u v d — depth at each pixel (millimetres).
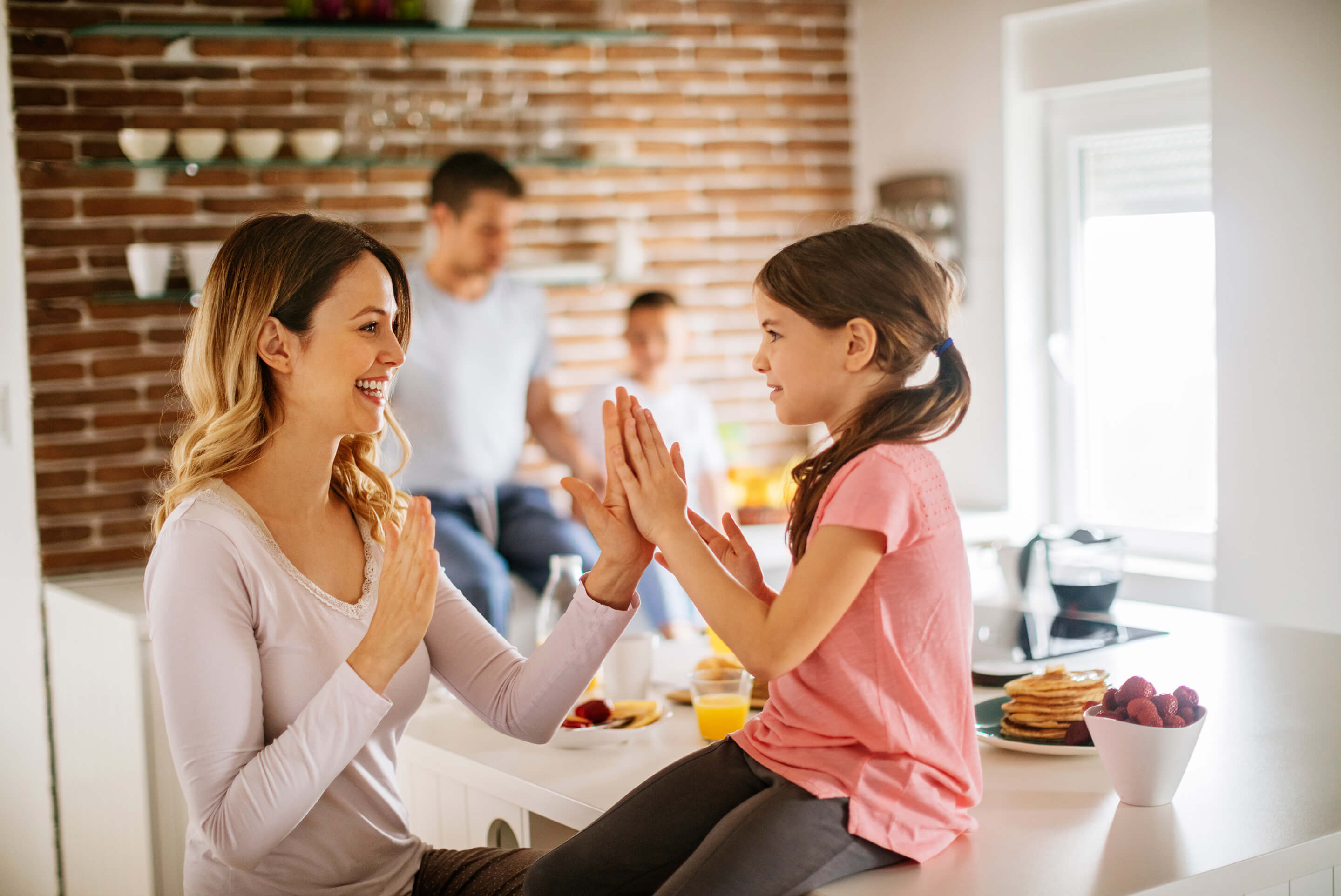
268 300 1518
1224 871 1286
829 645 1287
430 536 1457
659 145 4203
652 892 1325
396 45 3764
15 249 3148
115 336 3389
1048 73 3891
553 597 2180
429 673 1666
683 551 1359
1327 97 3061
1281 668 2080
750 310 4402
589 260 4117
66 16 3338
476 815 1792
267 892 1516
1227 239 3299
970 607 1345
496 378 3602
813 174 4461
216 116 3527
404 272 1670
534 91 3994
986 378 4090
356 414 1564
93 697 2887
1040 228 4047
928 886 1241
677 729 1856
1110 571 2459
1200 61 3510
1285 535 3215
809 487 1362
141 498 3432
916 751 1280
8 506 3209
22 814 3252
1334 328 3080
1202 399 3697
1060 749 1638
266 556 1527
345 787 1564
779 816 1222
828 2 4438
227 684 1444
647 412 1440
